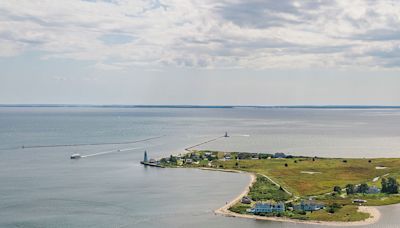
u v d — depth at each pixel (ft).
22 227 625.00
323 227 638.53
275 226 640.58
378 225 647.15
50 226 630.33
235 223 651.66
